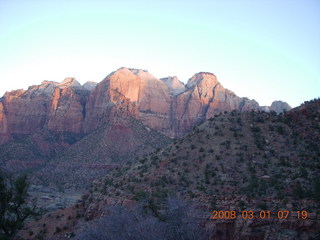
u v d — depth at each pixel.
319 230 37.50
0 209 38.28
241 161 54.62
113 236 31.47
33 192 122.31
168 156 64.25
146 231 29.92
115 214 33.41
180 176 55.25
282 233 38.41
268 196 44.34
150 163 66.50
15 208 39.72
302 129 62.09
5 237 38.38
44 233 56.91
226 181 50.12
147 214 35.72
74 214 61.28
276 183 46.81
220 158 56.41
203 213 42.81
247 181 49.19
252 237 39.47
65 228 57.34
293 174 48.81
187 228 30.64
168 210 33.28
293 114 66.75
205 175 53.19
